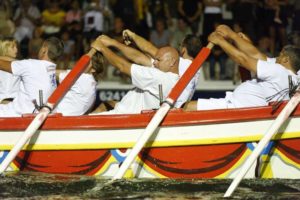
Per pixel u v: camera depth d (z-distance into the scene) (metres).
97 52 27.53
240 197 24.92
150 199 25.00
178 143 25.86
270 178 25.81
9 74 29.56
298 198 24.83
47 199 25.09
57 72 29.30
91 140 26.36
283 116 24.55
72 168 26.67
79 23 46.69
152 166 26.27
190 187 25.94
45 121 26.50
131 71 26.59
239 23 46.22
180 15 47.41
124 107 27.62
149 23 48.47
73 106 27.84
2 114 28.17
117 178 25.09
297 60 26.38
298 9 46.91
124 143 26.09
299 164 25.56
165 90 26.52
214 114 25.56
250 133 25.44
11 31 47.12
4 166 25.70
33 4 48.09
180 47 29.28
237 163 25.70
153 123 25.14
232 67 45.50
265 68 25.89
